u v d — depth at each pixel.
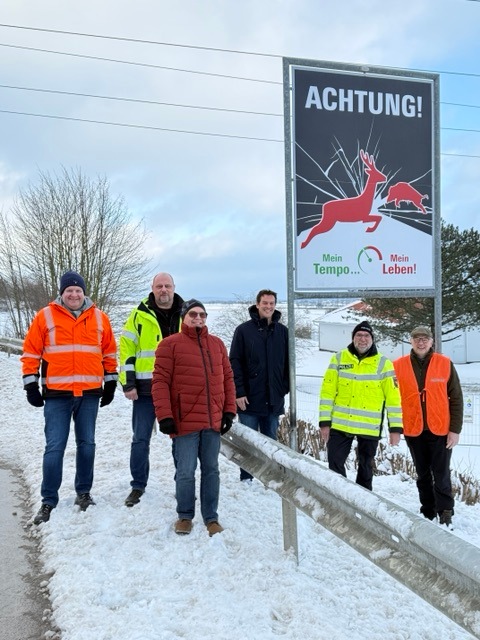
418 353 5.41
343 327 43.91
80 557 3.74
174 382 4.17
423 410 5.30
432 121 6.18
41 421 8.65
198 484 5.27
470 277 24.86
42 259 26.41
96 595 3.23
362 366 5.24
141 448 4.82
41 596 3.41
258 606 3.09
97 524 4.29
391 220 6.08
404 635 2.86
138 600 3.21
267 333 5.55
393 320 25.58
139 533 4.11
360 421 5.21
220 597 3.20
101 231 26.41
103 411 8.90
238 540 3.92
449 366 5.29
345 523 2.92
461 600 2.11
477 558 1.99
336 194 5.93
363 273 6.02
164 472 5.59
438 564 2.26
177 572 3.52
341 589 3.30
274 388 5.53
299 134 5.83
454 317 24.94
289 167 5.82
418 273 6.19
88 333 4.79
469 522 5.32
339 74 5.91
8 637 2.97
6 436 7.87
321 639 2.76
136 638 2.77
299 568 3.50
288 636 2.81
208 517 4.12
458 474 7.80
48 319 4.69
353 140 5.96
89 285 26.14
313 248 5.87
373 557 2.60
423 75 6.12
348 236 5.96
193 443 4.18
